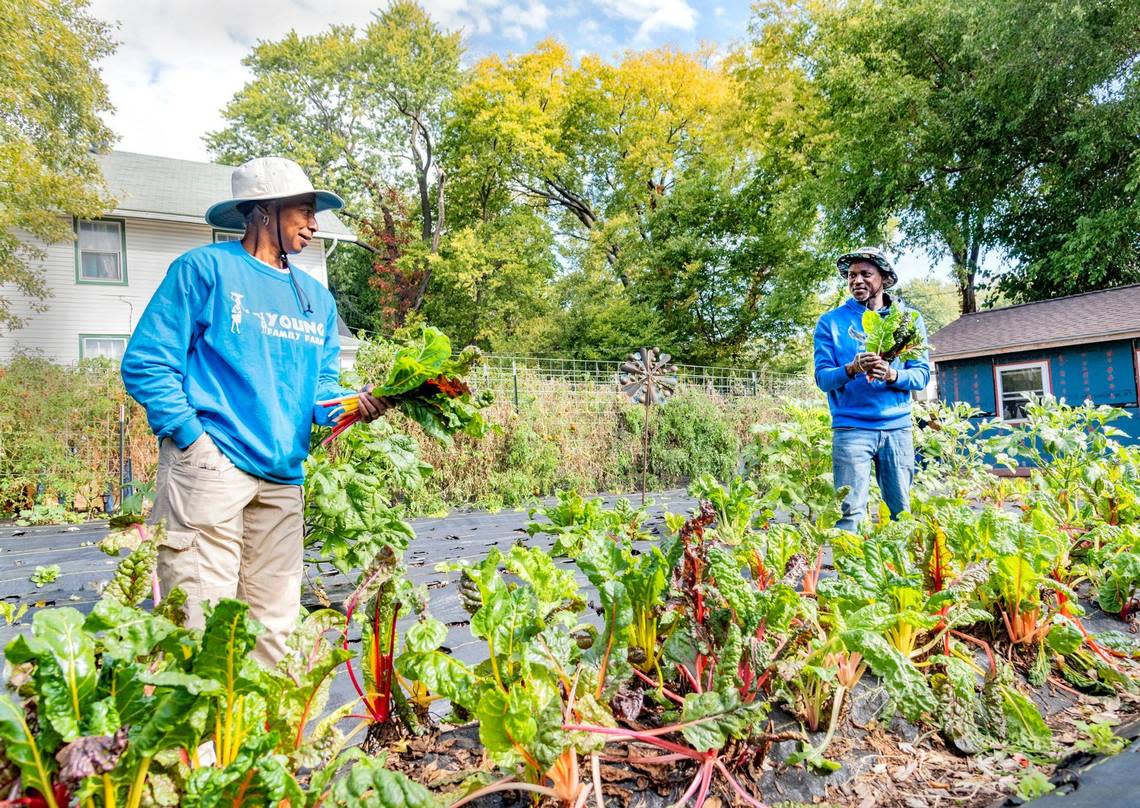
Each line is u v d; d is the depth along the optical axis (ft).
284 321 6.81
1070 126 50.29
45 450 25.44
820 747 5.74
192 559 6.07
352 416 7.50
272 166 6.77
